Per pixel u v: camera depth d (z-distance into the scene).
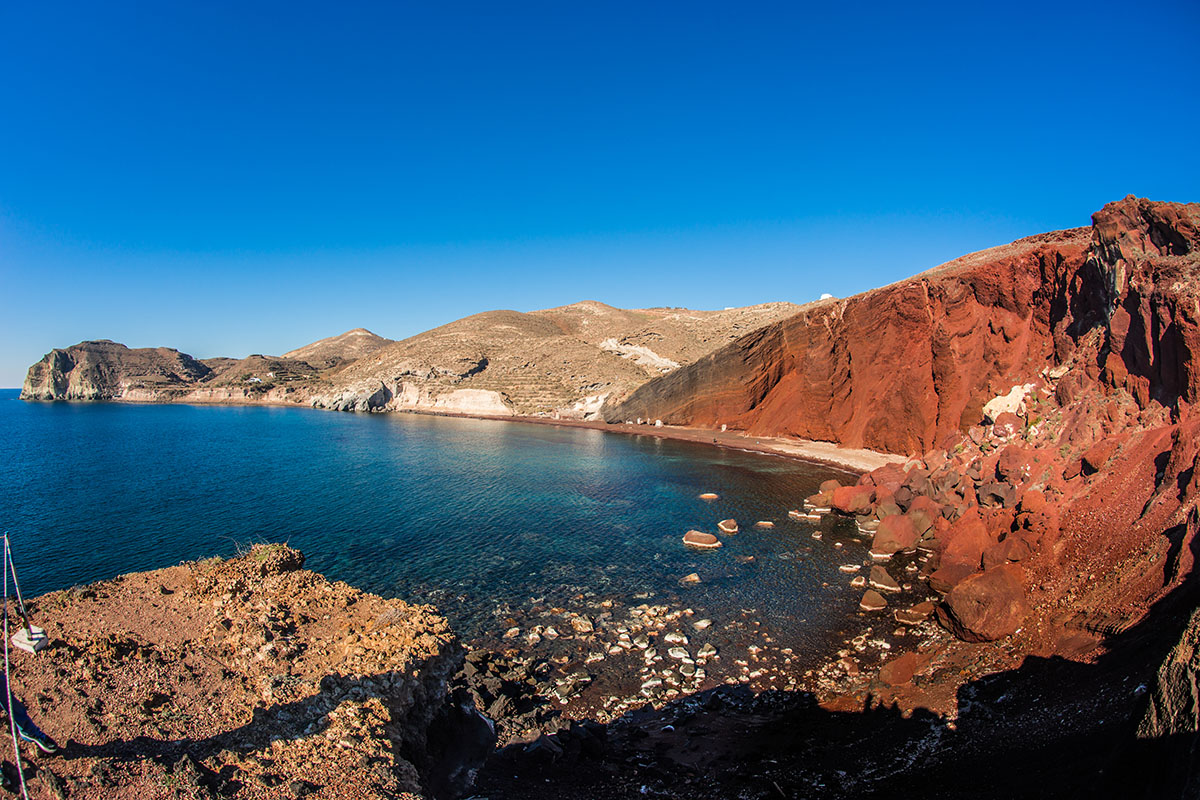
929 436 49.53
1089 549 19.41
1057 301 37.91
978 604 18.84
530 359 140.88
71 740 8.29
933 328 49.00
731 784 12.43
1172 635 12.02
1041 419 29.20
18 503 41.91
